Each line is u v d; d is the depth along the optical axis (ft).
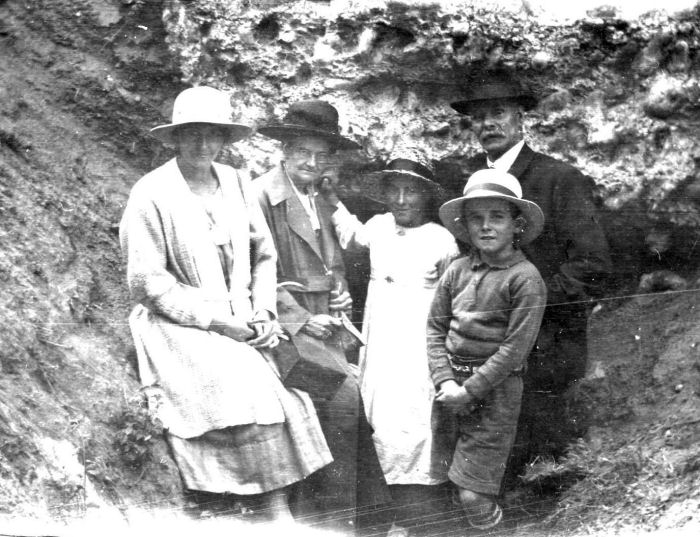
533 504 21.77
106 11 26.23
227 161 25.13
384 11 25.05
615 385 23.03
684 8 25.36
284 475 20.44
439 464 21.74
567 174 23.47
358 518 21.49
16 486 18.20
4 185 23.17
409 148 24.81
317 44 25.39
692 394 22.22
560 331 23.03
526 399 22.54
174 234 21.09
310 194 22.88
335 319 21.94
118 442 20.13
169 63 25.85
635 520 20.42
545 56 25.16
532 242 23.11
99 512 18.88
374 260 22.77
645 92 25.16
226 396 20.34
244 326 20.99
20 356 20.21
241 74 25.54
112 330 22.34
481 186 21.65
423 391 22.04
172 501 19.98
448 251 22.70
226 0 25.75
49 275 22.29
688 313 23.82
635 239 24.98
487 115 23.63
